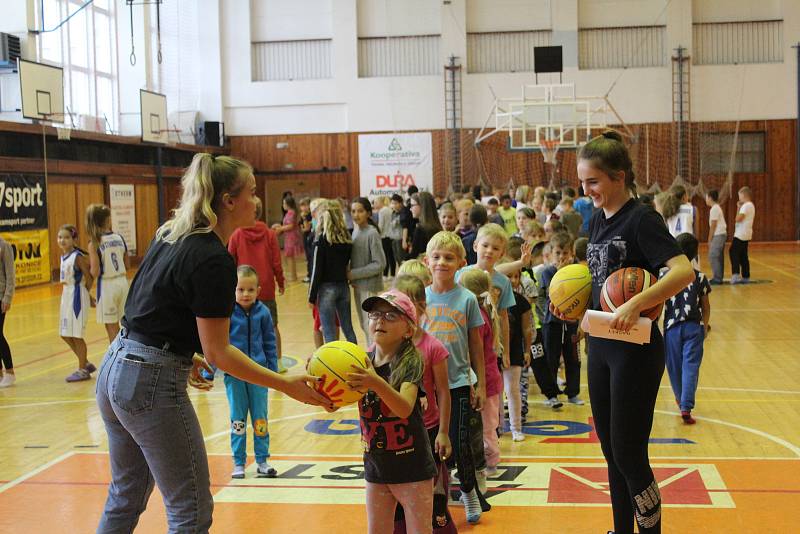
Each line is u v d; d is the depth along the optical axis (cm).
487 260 550
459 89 2689
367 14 2728
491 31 2681
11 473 577
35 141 1822
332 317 847
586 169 375
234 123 2777
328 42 2744
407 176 2736
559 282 405
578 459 580
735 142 2619
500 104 2678
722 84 2614
